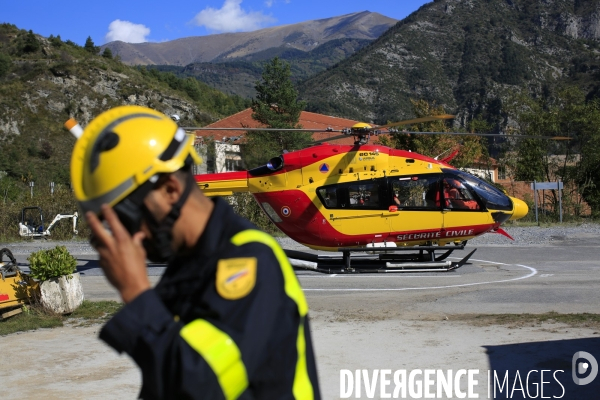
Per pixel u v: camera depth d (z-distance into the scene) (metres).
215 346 1.57
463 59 121.38
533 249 17.39
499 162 38.03
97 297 10.83
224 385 1.55
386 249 12.84
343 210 12.70
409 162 12.93
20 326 8.30
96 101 76.06
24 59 81.75
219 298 1.65
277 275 1.74
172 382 1.55
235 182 13.03
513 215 13.12
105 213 1.68
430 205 12.80
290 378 1.72
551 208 32.69
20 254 18.72
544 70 111.50
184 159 1.82
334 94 111.38
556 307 9.19
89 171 1.75
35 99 73.06
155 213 1.77
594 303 9.44
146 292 1.66
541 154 36.34
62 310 9.00
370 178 12.77
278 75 40.75
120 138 1.76
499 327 7.78
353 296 10.42
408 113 104.19
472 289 10.88
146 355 1.58
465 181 12.99
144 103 78.00
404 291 10.84
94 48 97.50
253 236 1.79
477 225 12.92
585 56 116.94
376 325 8.08
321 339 7.35
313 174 12.80
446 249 12.94
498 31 130.62
